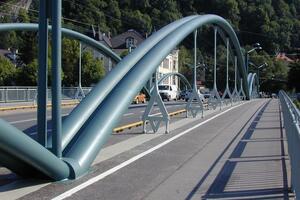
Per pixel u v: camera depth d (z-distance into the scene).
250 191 8.56
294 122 9.01
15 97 39.59
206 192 8.50
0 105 35.53
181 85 122.38
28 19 109.12
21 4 117.44
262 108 38.97
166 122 18.17
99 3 114.25
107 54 49.69
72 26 101.75
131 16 119.19
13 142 7.98
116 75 13.44
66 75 68.50
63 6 106.88
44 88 9.56
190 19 24.92
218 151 13.59
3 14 110.44
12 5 113.06
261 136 17.62
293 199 7.92
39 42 9.59
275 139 16.67
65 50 68.69
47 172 8.98
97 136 10.59
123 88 12.65
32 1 117.25
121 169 10.56
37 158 8.55
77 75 69.25
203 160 11.98
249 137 17.27
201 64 117.81
